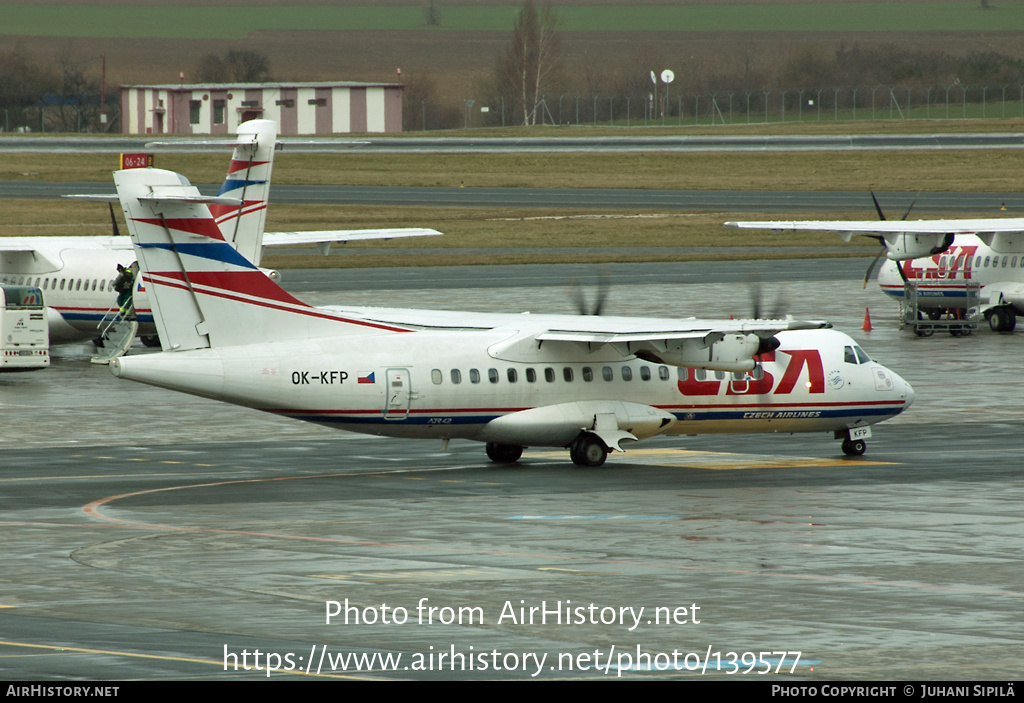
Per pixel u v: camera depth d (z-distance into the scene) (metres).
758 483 108.94
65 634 62.66
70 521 91.69
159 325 108.00
